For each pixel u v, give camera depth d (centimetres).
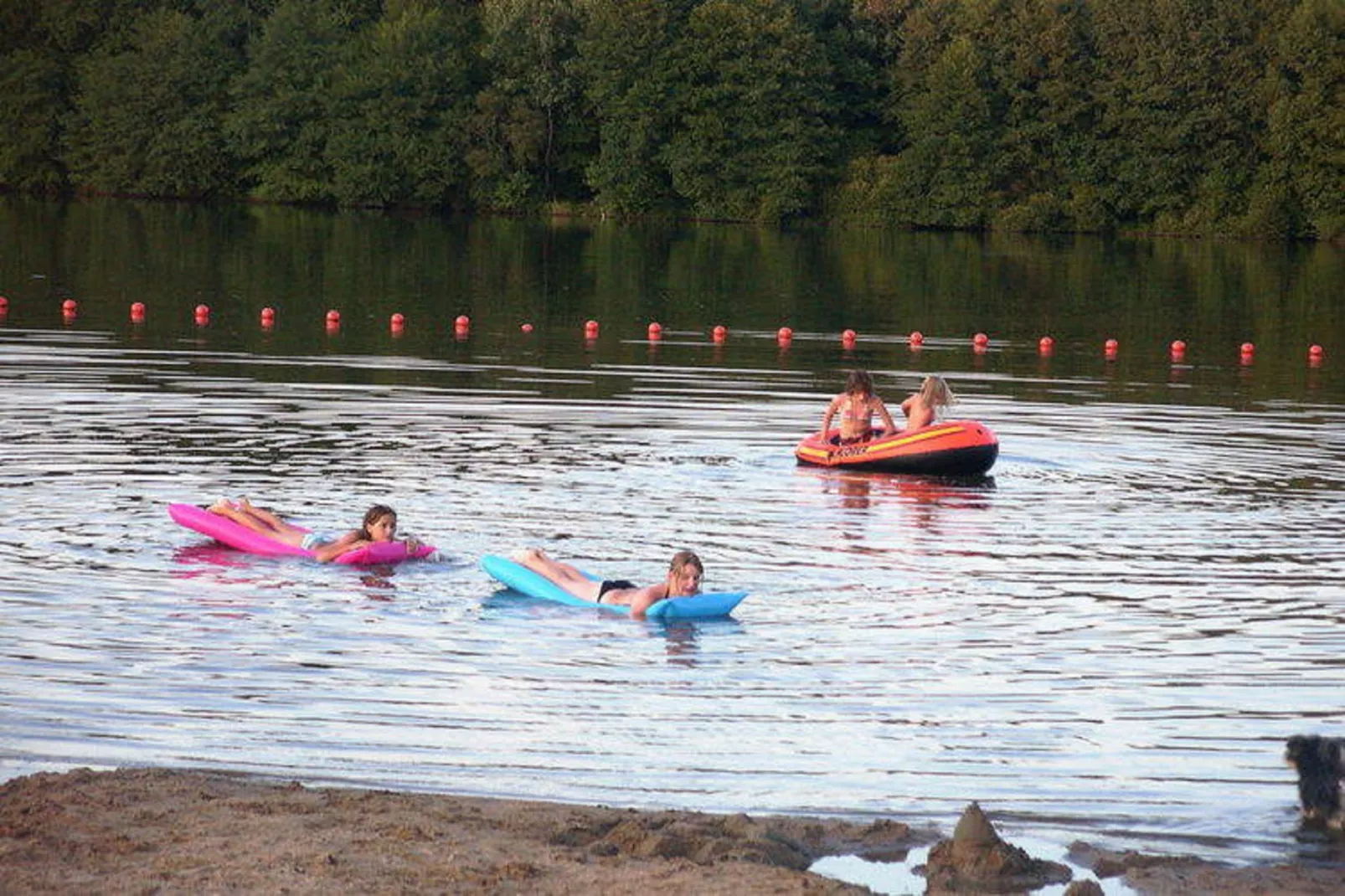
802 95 10331
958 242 9300
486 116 10569
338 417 3048
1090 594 1980
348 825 1187
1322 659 1725
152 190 11019
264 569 1995
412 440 2825
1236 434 3188
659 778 1359
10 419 2908
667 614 1831
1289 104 9781
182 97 11019
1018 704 1566
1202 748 1453
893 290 6362
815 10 10656
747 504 2439
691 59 10438
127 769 1316
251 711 1497
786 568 2080
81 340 4084
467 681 1603
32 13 11394
